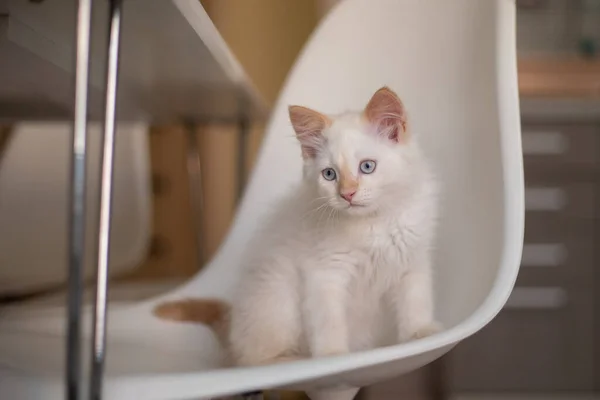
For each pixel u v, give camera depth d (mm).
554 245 2008
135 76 1055
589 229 2004
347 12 1031
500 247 737
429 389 2049
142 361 772
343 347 800
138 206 1777
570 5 2496
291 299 860
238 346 845
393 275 879
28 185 1664
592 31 2492
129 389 526
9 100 1200
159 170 2221
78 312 516
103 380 531
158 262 2199
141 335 900
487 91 830
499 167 772
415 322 829
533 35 2494
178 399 523
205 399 534
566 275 2012
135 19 704
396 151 882
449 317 813
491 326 2021
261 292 872
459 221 854
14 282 1572
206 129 2219
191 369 748
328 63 1034
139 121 1661
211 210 2217
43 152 1696
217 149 2221
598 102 1977
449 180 885
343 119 901
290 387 597
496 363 2023
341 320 829
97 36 750
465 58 896
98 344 536
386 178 860
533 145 1992
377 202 853
